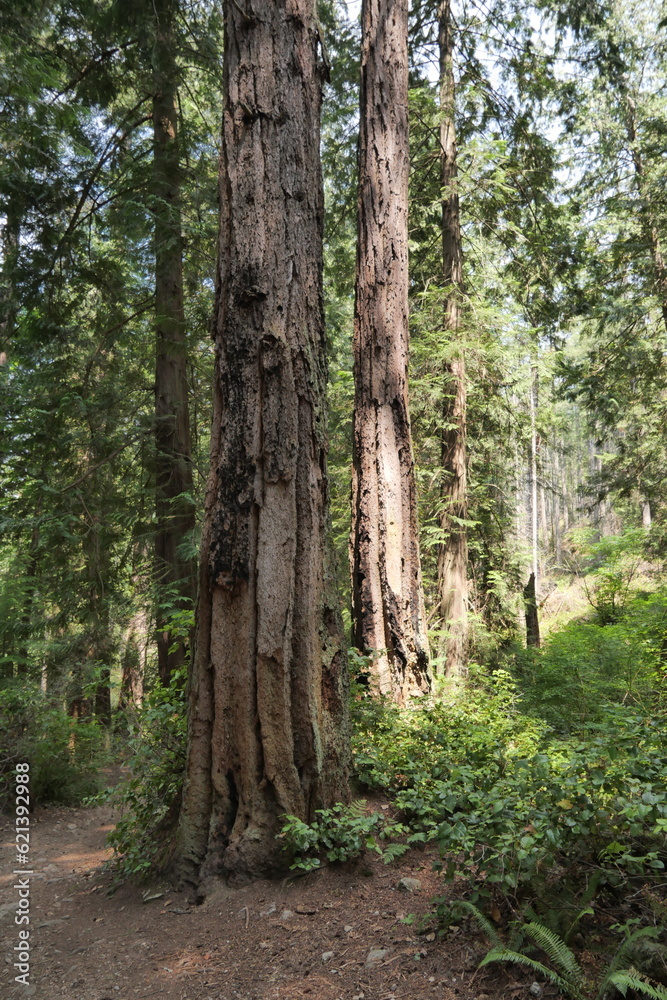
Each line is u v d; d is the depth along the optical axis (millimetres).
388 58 7930
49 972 3348
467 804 3412
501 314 11984
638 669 7152
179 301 11445
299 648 4102
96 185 12188
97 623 10891
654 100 16953
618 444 17422
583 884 2979
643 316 16344
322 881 3773
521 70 13047
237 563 4133
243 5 4512
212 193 11094
